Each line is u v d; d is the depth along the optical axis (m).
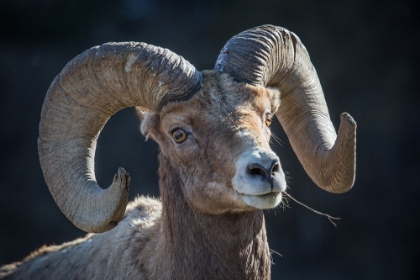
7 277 26.22
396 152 65.94
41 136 21.00
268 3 73.00
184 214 20.47
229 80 20.20
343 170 19.61
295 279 61.75
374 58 68.38
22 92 71.06
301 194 63.72
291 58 22.42
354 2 69.88
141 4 77.62
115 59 20.27
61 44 75.25
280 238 63.31
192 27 75.69
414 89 67.62
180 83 19.94
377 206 64.25
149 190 64.94
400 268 62.78
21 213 64.62
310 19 70.69
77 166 20.75
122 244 22.59
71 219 20.23
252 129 18.94
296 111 23.19
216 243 20.12
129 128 67.31
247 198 18.38
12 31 74.12
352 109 67.12
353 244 63.31
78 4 76.19
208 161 19.30
